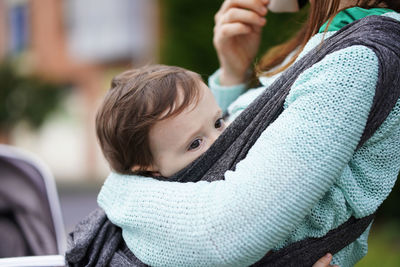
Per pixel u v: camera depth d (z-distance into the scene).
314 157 1.20
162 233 1.29
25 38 16.41
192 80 1.44
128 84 1.45
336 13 1.47
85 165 15.49
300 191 1.20
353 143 1.23
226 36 1.92
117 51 15.51
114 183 1.46
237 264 1.23
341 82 1.24
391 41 1.29
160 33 5.62
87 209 8.91
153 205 1.31
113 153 1.44
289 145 1.22
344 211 1.32
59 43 16.11
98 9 15.64
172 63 5.48
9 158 2.12
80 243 1.48
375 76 1.25
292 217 1.20
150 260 1.32
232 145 1.37
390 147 1.34
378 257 4.36
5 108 14.39
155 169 1.44
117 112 1.41
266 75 1.67
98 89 15.88
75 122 15.83
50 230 2.00
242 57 1.95
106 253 1.44
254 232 1.20
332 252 1.36
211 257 1.23
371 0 1.56
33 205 2.04
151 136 1.40
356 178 1.34
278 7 1.86
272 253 1.34
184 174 1.39
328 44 1.35
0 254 1.94
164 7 5.48
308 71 1.29
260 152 1.25
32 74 15.18
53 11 16.09
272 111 1.33
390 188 1.36
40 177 2.11
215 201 1.24
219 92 1.94
